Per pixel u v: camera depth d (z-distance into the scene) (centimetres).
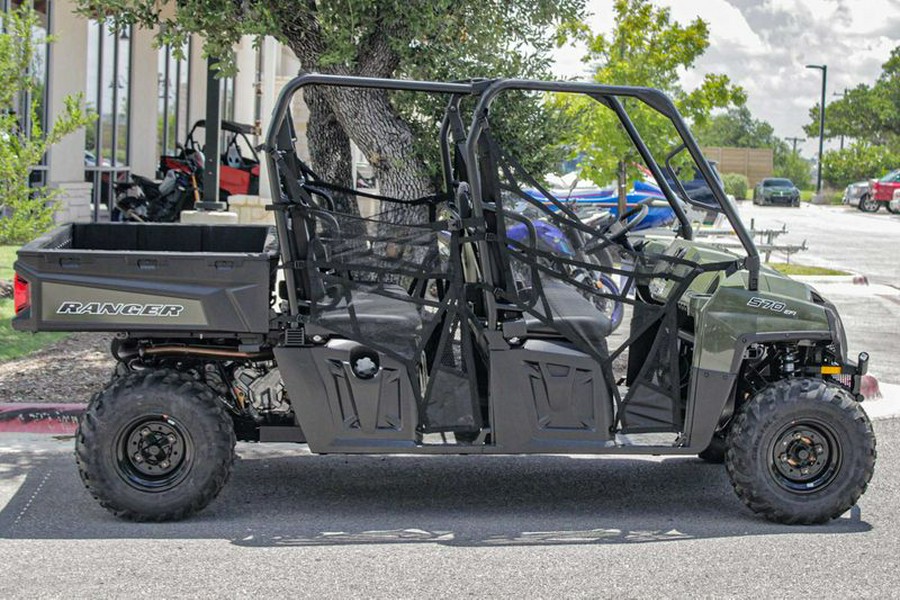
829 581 597
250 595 561
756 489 684
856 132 8888
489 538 662
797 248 2203
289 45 1097
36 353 1087
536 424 678
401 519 697
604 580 592
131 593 559
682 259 694
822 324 689
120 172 2302
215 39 1047
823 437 688
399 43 1077
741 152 8494
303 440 695
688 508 733
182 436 665
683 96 2047
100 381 979
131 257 659
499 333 672
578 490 773
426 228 670
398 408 676
